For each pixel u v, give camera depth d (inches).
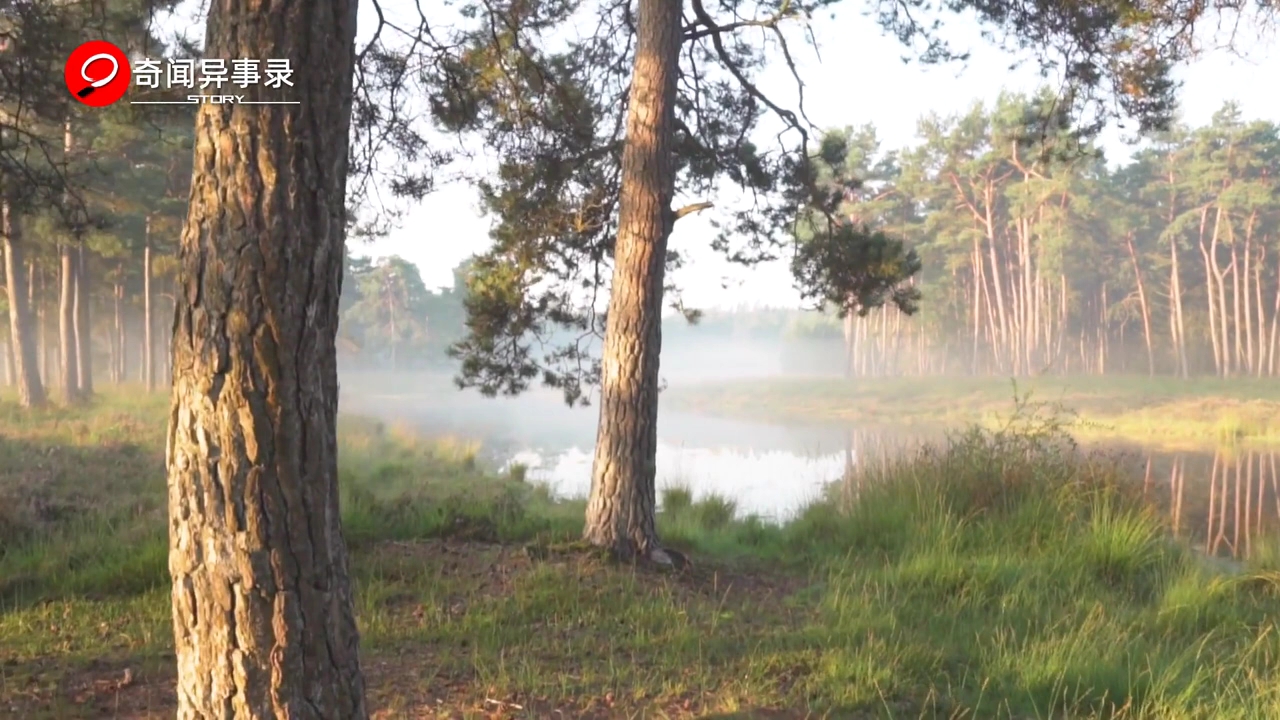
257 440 110.8
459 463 687.1
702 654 212.1
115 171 821.2
